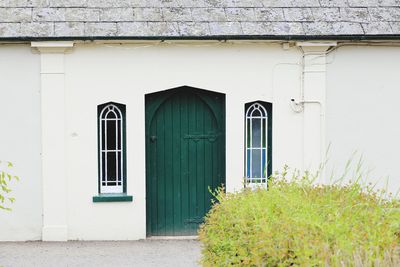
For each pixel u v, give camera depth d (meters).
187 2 12.55
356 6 12.71
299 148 12.56
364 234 6.19
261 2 12.65
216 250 7.32
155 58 12.30
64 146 12.23
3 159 12.16
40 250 11.47
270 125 12.60
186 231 12.69
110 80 12.24
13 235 12.21
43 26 11.95
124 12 12.28
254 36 12.08
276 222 6.57
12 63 12.10
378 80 12.66
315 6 12.66
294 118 12.55
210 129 12.66
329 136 12.60
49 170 12.20
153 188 12.59
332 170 12.46
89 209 12.28
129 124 12.31
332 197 7.66
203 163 12.67
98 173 12.34
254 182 12.65
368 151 12.66
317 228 6.38
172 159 12.63
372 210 7.07
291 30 12.22
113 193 12.45
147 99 12.46
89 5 12.36
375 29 12.34
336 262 5.74
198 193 12.70
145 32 11.98
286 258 6.07
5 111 12.13
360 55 12.60
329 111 12.59
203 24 12.19
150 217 12.59
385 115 12.69
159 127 12.59
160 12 12.32
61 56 12.13
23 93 12.15
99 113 12.37
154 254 11.19
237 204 7.62
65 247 11.71
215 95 12.59
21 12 12.14
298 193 7.76
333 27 12.32
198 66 12.38
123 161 12.46
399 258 5.90
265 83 12.48
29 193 12.21
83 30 11.93
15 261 10.66
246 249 6.68
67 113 12.20
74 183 12.25
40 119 12.19
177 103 12.61
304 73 12.48
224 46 12.38
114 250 11.48
